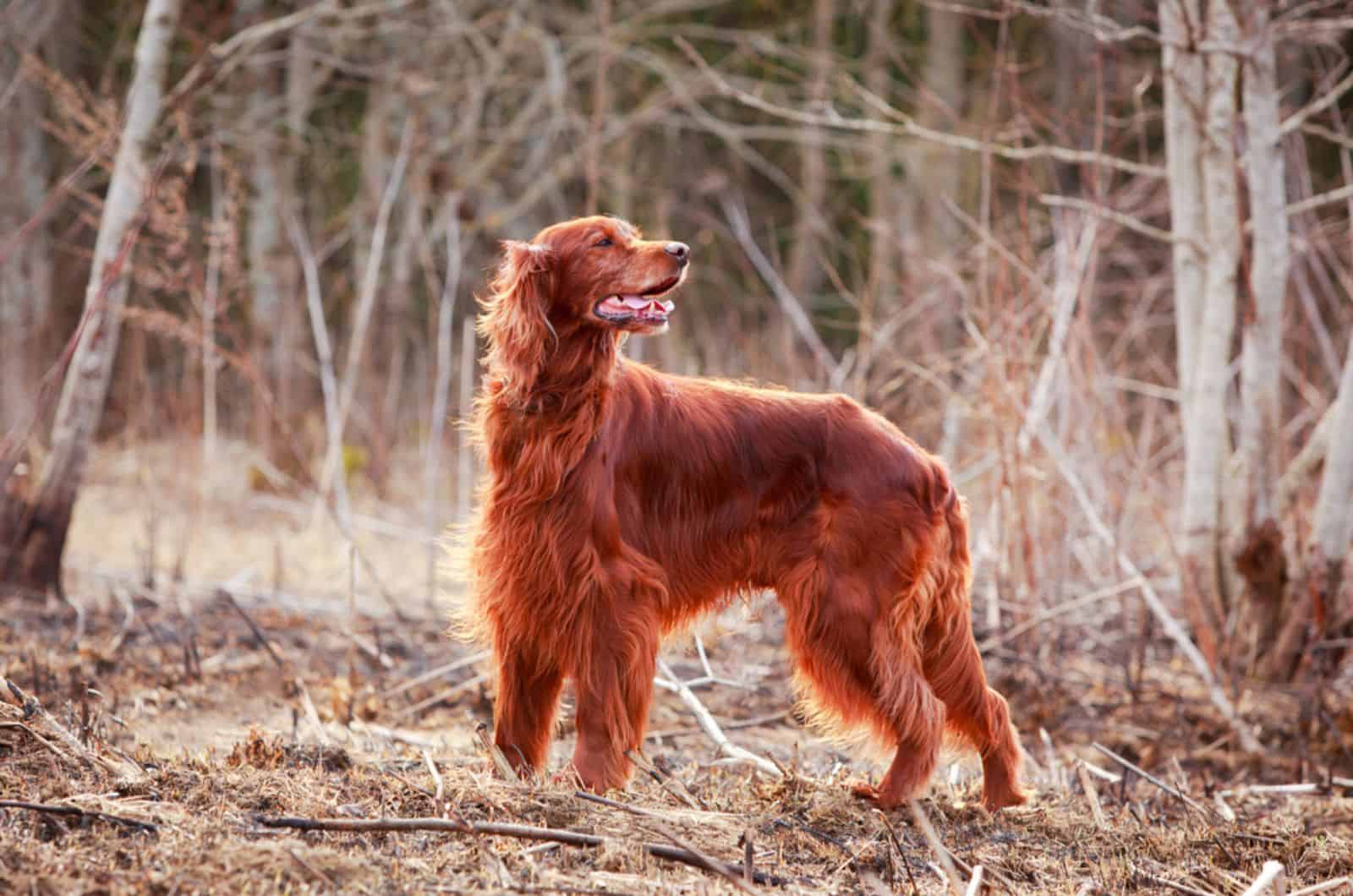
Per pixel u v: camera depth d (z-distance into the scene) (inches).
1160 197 675.4
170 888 196.4
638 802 261.3
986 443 542.6
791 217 1395.2
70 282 1082.7
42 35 911.7
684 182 1309.1
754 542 280.7
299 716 363.9
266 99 970.7
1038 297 479.8
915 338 601.0
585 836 228.2
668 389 280.5
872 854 246.7
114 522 657.0
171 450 762.2
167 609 471.5
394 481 773.9
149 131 498.9
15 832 211.8
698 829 246.8
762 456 279.1
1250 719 412.5
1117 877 249.1
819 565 273.3
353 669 395.9
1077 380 480.1
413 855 219.8
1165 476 618.8
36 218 367.2
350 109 1239.5
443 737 351.6
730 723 377.7
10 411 890.1
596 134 619.8
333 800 239.9
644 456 272.4
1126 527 507.8
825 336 1266.0
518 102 1220.5
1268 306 451.5
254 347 856.3
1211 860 264.8
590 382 263.0
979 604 485.4
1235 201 449.1
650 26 1156.5
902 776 270.8
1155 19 478.9
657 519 274.7
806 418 281.6
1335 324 701.9
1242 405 456.8
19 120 967.6
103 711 329.7
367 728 347.6
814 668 275.7
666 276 259.8
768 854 241.8
